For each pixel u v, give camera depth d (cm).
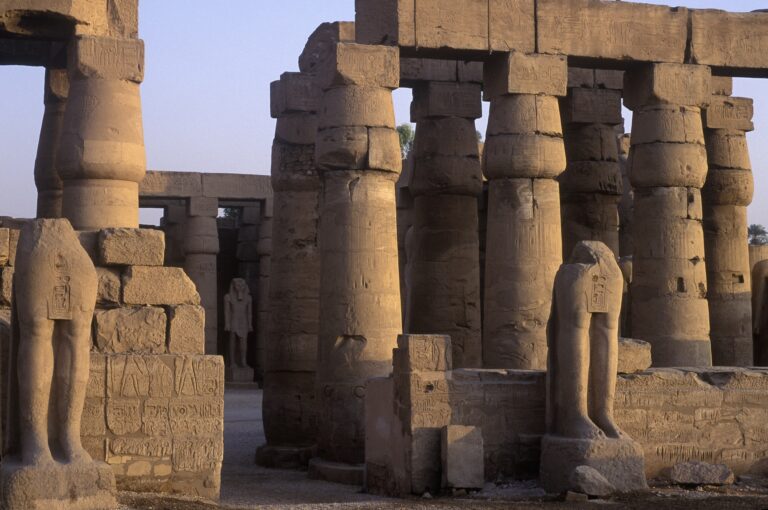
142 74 1703
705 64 2041
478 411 1517
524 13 1938
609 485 1412
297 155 2138
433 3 1894
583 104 2320
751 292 2398
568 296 1486
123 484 1308
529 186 1914
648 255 2014
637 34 2003
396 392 1543
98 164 1659
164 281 1367
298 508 1309
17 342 1245
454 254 2180
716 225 2408
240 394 3475
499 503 1366
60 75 1986
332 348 1828
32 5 1652
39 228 1245
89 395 1303
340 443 1816
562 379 1491
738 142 2419
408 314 2248
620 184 2352
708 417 1572
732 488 1506
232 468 2014
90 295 1241
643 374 1562
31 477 1166
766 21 2078
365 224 1831
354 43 1847
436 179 2184
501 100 1938
